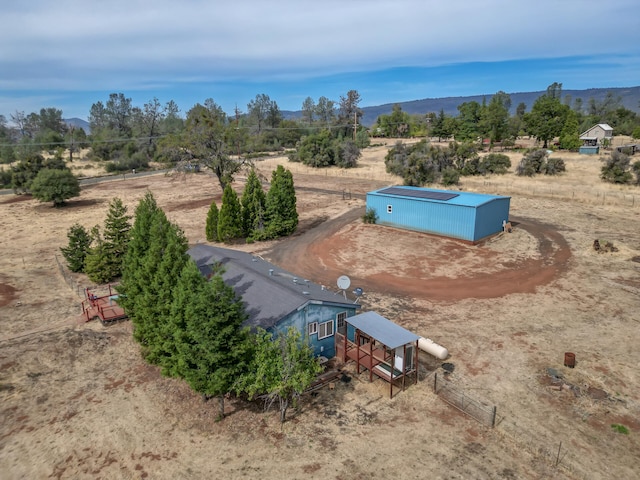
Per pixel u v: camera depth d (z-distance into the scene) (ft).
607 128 337.52
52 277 107.55
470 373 62.95
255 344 53.93
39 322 81.87
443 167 216.95
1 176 267.18
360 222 150.20
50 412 55.93
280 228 135.64
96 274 100.27
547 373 62.28
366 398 58.13
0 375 63.26
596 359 65.62
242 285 72.49
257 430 52.06
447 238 128.16
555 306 83.76
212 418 54.39
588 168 237.86
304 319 63.57
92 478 45.21
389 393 59.00
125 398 58.80
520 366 64.39
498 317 80.18
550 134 328.29
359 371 63.82
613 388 58.75
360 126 516.73
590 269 101.65
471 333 74.49
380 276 102.58
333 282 99.25
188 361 52.47
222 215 129.39
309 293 67.41
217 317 49.16
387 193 142.41
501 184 204.85
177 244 64.13
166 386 61.46
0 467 46.65
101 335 76.33
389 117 563.07
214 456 47.98
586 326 75.61
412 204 134.62
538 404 55.88
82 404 57.57
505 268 104.78
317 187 226.58
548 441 49.42
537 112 337.93
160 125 476.95
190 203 193.06
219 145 189.06
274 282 71.20
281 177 135.64
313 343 65.87
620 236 125.18
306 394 59.00
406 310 84.23
